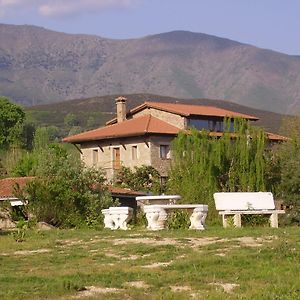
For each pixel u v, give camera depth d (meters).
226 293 14.18
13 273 16.77
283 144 48.19
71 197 35.28
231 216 33.06
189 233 25.58
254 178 44.31
